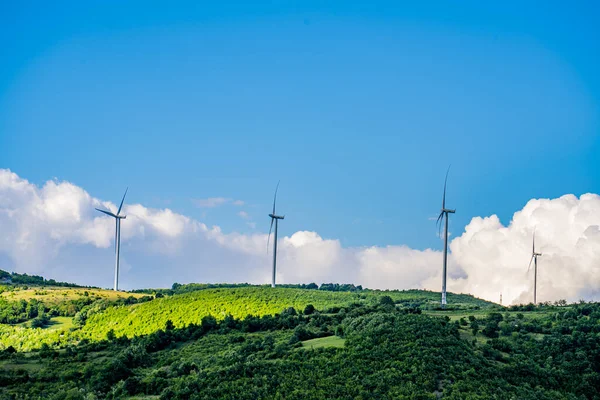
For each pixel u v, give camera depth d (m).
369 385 104.06
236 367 112.94
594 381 117.38
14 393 115.62
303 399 100.69
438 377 106.81
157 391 113.12
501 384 107.62
